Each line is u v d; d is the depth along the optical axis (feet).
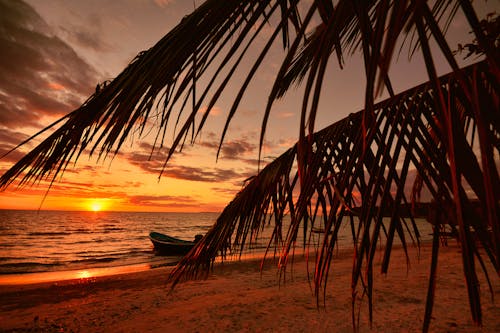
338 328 15.51
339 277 29.78
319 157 3.75
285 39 3.16
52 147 2.20
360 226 2.70
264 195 5.41
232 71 2.14
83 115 2.27
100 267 59.36
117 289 31.63
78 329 19.36
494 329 13.69
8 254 81.97
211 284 29.89
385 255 2.45
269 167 5.59
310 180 3.62
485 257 28.55
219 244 5.90
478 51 4.45
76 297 29.07
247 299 22.86
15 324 20.88
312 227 3.67
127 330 18.25
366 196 2.75
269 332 15.88
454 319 15.39
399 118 2.90
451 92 2.69
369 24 2.13
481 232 2.19
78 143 2.20
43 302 27.71
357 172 2.79
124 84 2.21
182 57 2.26
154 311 21.81
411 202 3.66
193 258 6.19
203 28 2.32
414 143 2.73
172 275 6.13
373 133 2.81
